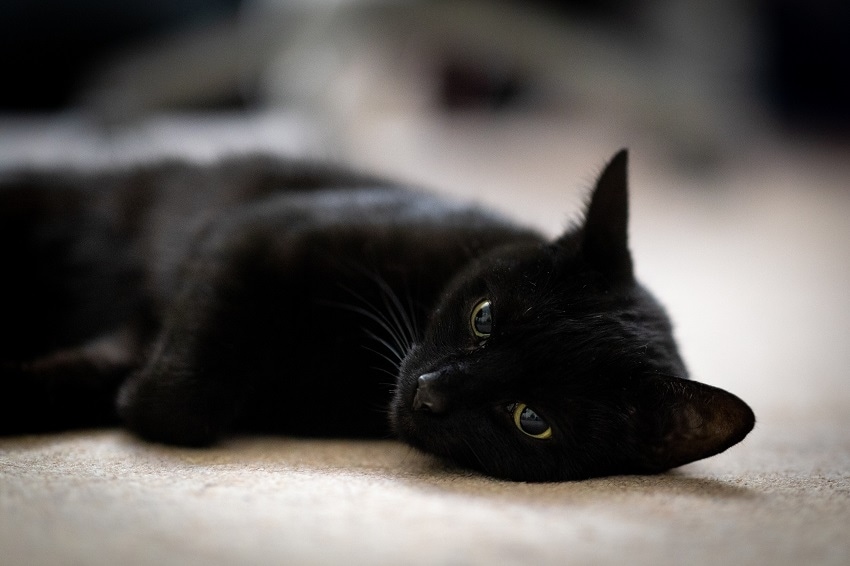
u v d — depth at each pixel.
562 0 1.32
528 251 0.52
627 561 0.33
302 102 1.13
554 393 0.46
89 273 0.63
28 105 1.35
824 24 2.09
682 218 1.47
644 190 1.58
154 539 0.33
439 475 0.44
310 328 0.52
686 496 0.40
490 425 0.46
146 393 0.49
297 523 0.35
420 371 0.48
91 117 1.09
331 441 0.52
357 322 0.52
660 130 1.46
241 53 1.12
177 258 0.58
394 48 1.17
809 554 0.34
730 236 1.39
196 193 0.63
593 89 1.33
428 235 0.54
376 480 0.41
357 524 0.35
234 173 0.64
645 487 0.42
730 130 1.52
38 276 0.63
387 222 0.55
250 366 0.51
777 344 0.84
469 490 0.41
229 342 0.50
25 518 0.34
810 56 2.17
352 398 0.52
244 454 0.46
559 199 1.34
